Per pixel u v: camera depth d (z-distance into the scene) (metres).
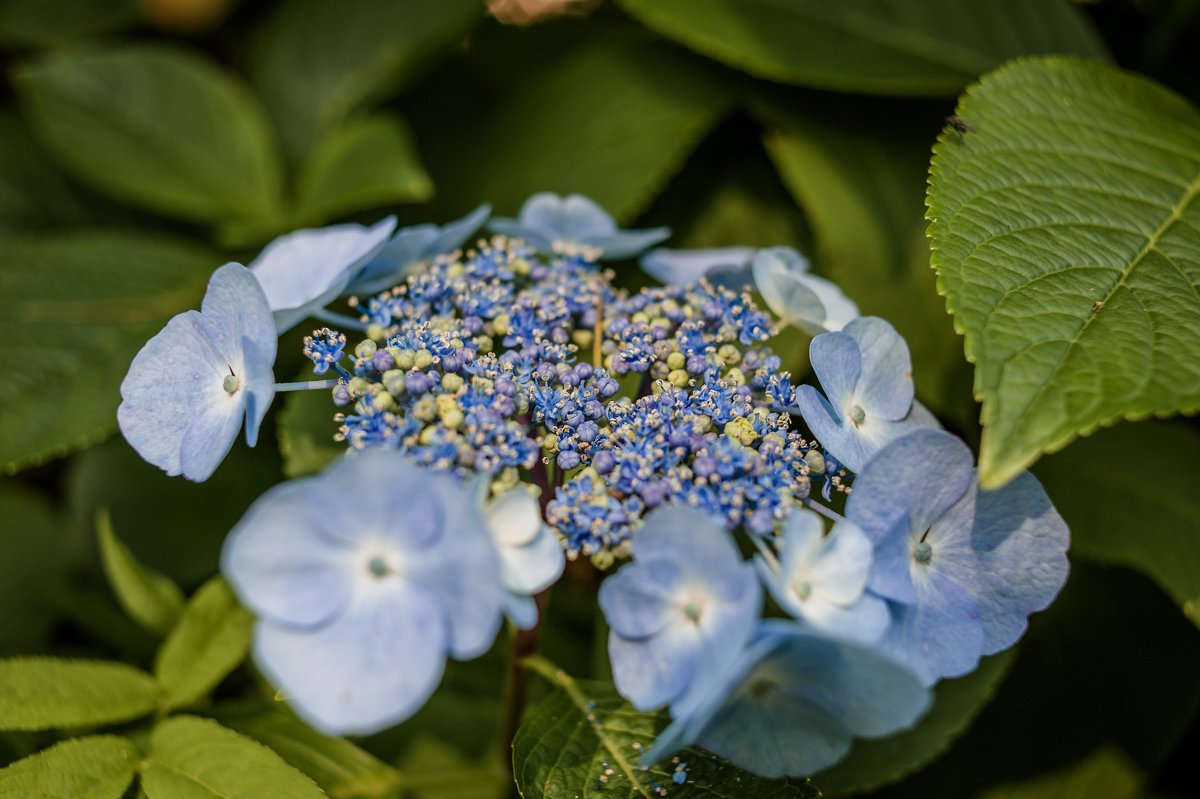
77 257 0.52
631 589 0.37
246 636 0.44
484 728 0.49
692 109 0.51
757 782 0.39
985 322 0.38
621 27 0.59
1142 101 0.45
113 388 0.50
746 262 0.44
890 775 0.44
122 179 0.55
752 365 0.41
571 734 0.41
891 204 0.50
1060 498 0.47
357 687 0.35
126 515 0.52
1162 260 0.40
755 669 0.36
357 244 0.44
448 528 0.35
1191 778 0.48
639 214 0.52
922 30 0.51
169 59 0.57
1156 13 0.51
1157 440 0.47
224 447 0.38
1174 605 0.47
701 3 0.51
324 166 0.53
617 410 0.39
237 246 0.53
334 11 0.58
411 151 0.55
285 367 0.50
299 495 0.35
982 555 0.39
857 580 0.37
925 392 0.48
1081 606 0.48
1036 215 0.41
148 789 0.40
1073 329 0.38
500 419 0.38
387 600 0.36
